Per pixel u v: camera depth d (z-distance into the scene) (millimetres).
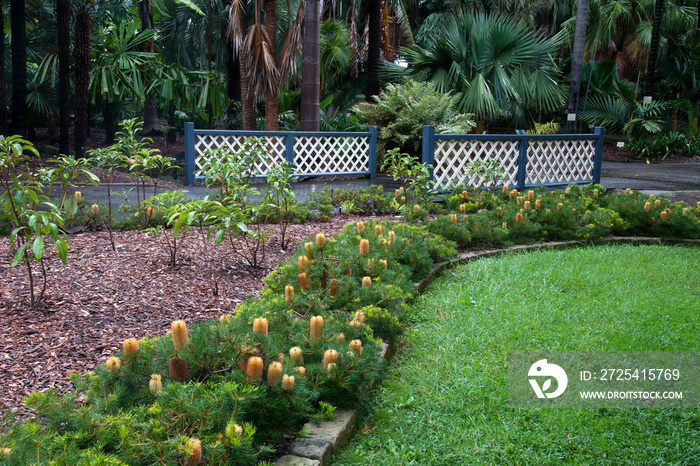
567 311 3635
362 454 2059
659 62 22000
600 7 19875
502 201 6770
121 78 12484
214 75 15164
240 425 1767
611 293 4023
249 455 1684
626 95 19891
